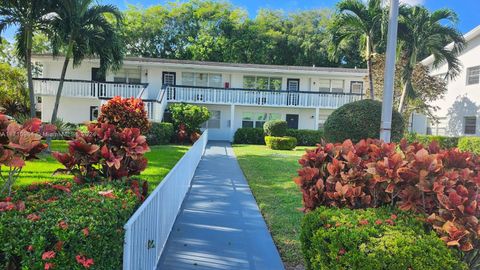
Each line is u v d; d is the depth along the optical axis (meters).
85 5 12.49
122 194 3.18
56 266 1.96
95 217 2.35
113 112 10.49
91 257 2.12
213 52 33.75
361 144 3.72
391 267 2.29
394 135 8.78
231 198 6.89
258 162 12.45
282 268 3.81
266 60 34.81
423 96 18.17
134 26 34.12
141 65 22.44
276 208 6.18
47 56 21.20
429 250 2.36
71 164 3.74
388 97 5.39
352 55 33.91
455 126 18.78
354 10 12.66
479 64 16.91
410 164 2.96
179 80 23.44
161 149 14.72
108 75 22.50
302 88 24.45
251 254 4.16
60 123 13.47
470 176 2.98
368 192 3.31
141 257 3.03
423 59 21.17
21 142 2.77
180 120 19.25
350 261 2.39
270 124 20.05
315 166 3.83
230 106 23.70
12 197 2.92
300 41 35.50
